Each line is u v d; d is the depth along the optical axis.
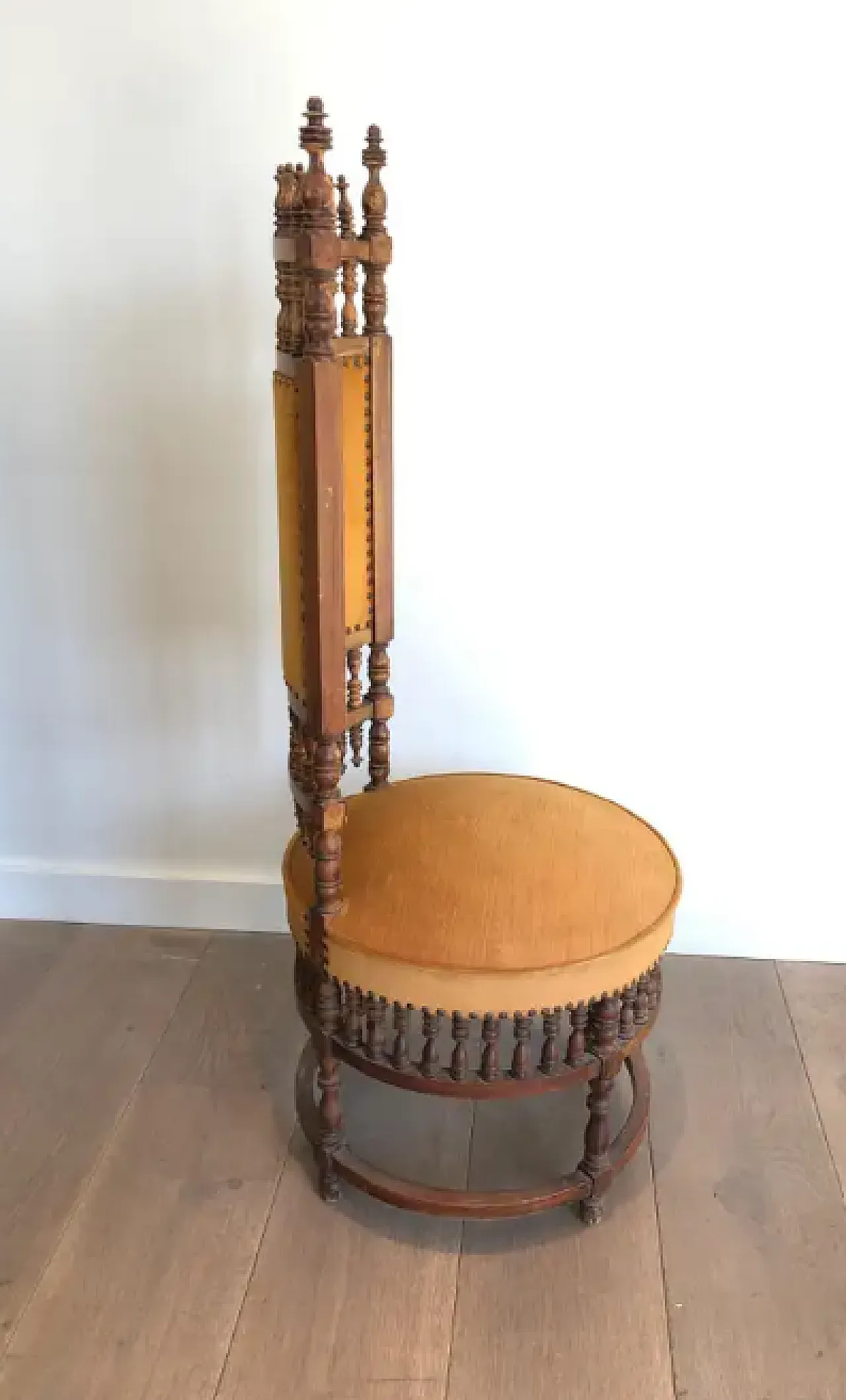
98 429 1.82
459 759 1.97
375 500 1.46
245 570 1.88
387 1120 1.67
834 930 2.00
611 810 1.58
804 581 1.79
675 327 1.68
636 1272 1.42
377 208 1.36
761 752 1.90
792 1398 1.27
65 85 1.64
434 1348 1.33
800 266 1.63
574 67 1.57
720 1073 1.76
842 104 1.56
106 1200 1.52
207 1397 1.27
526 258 1.66
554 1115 1.69
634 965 1.34
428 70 1.59
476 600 1.86
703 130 1.58
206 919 2.10
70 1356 1.31
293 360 1.25
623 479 1.76
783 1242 1.46
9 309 1.76
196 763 2.02
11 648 1.97
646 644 1.86
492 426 1.75
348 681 1.49
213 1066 1.77
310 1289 1.40
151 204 1.69
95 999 1.92
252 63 1.61
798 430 1.71
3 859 2.10
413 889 1.38
